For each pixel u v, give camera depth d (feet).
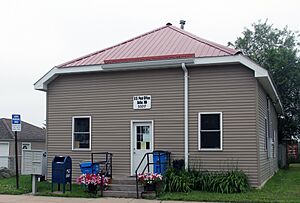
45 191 46.78
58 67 54.70
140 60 50.52
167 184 44.55
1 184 52.70
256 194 42.11
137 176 45.37
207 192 43.78
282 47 114.52
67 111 55.26
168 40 58.13
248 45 126.41
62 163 46.03
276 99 66.49
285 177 63.31
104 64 52.03
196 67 49.73
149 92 51.57
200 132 48.88
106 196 44.04
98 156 53.06
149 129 51.49
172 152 49.83
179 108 50.14
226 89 48.34
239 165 47.09
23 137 118.73
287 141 109.50
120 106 52.75
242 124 47.37
